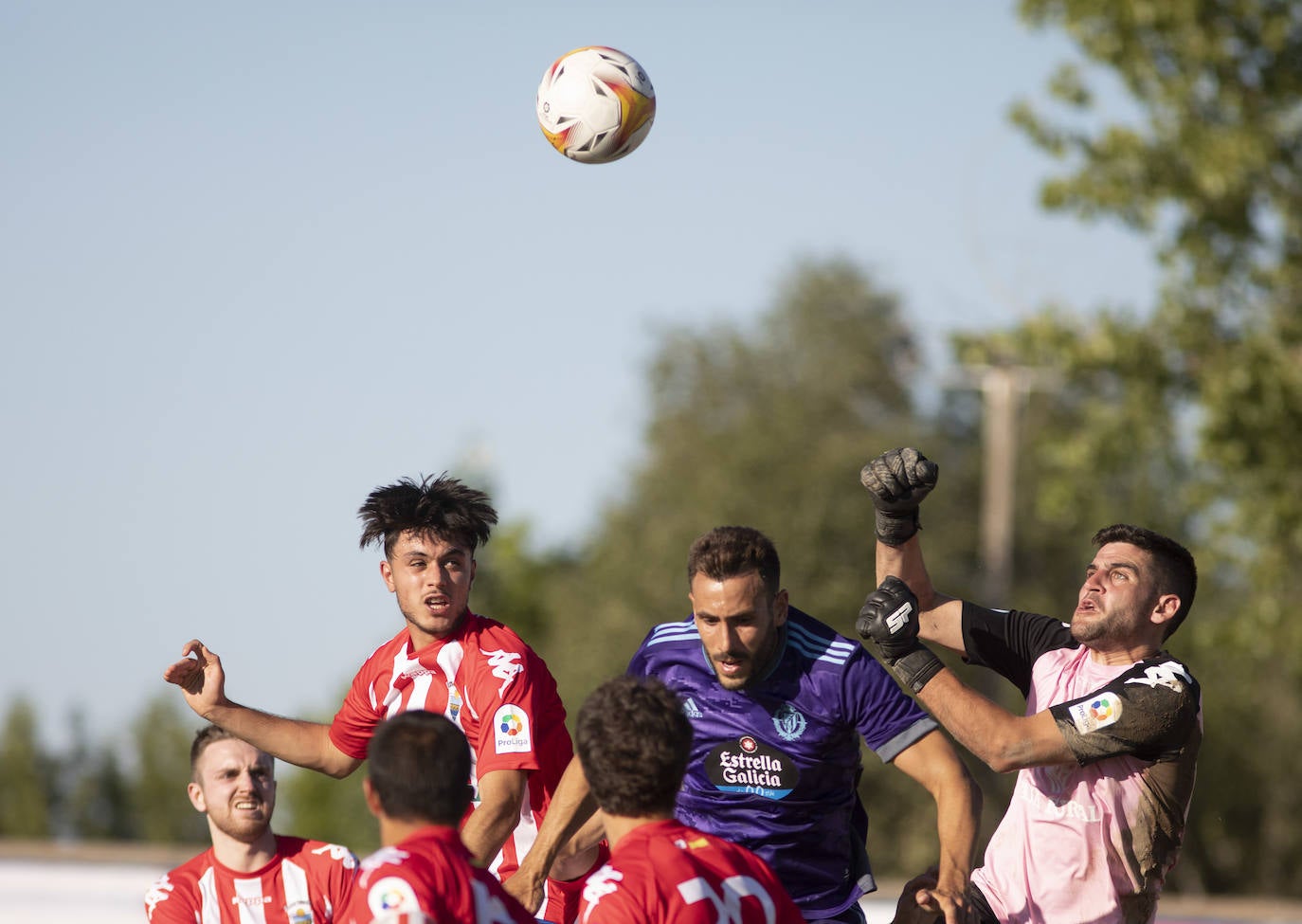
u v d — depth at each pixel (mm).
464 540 19859
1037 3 60188
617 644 104062
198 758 19297
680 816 18094
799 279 118312
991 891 18562
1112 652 18500
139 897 39375
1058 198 60469
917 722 17453
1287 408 59219
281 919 19078
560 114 22297
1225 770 111375
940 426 121500
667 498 109375
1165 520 71562
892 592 17969
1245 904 45344
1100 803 17938
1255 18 58625
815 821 17781
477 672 19578
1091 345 61406
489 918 13586
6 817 143250
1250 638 63094
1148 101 60312
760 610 16750
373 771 13906
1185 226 60312
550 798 20484
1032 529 113188
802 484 105312
